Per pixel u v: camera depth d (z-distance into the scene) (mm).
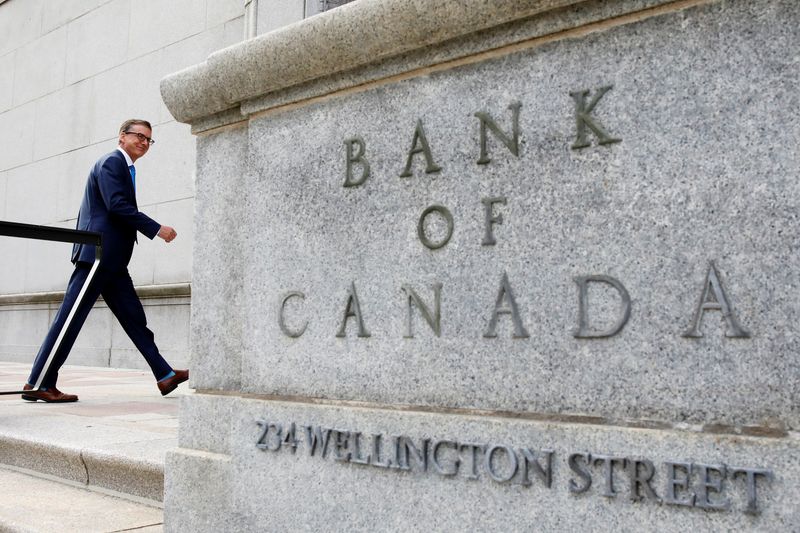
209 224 3031
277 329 2680
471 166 2229
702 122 1841
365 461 2355
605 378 1937
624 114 1957
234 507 2709
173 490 2926
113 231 5527
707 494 1744
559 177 2053
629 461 1858
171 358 9297
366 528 2344
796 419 1673
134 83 10633
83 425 4254
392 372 2352
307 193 2639
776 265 1721
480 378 2158
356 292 2467
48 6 12203
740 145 1785
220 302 2955
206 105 2975
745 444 1706
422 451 2227
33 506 3227
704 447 1757
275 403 2627
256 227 2787
